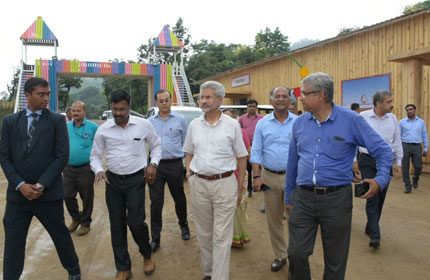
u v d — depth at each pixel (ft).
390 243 15.07
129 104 11.48
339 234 8.75
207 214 10.92
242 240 14.61
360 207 20.56
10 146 10.23
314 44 44.86
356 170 15.46
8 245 10.21
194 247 14.70
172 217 18.81
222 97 10.76
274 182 12.48
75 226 16.67
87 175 15.93
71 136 15.71
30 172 10.17
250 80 61.67
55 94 77.00
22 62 75.51
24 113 10.42
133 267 12.89
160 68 83.46
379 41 37.47
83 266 12.96
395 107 35.83
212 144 10.55
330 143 8.70
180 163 15.05
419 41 33.58
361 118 8.68
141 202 11.64
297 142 9.41
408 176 23.98
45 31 78.28
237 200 10.91
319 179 8.71
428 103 33.73
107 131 11.54
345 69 41.70
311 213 8.96
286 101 12.28
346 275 12.17
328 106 8.89
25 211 10.33
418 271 12.48
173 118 15.10
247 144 14.52
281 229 12.70
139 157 11.71
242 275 12.21
